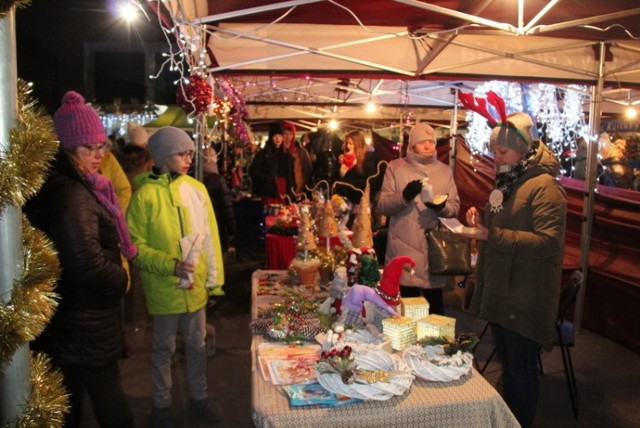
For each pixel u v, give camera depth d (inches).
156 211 116.8
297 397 68.4
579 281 130.4
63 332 83.8
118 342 90.6
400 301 92.5
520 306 101.2
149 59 558.6
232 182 398.0
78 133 89.1
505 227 103.6
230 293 247.6
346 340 83.1
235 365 164.9
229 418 131.9
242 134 395.9
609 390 149.9
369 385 68.5
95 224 84.8
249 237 374.9
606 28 149.1
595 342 186.5
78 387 88.2
